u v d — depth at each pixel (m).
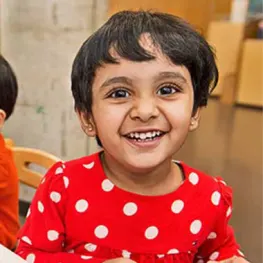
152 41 0.63
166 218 0.74
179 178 0.76
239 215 2.37
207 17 4.89
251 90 4.76
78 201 0.73
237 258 0.75
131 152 0.66
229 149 3.44
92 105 0.67
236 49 4.84
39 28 2.04
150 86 0.63
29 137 2.20
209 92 0.71
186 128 0.67
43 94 2.12
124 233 0.73
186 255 0.75
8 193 1.10
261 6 5.15
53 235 0.74
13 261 0.66
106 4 2.10
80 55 0.68
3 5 2.06
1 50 2.11
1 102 1.18
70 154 2.18
